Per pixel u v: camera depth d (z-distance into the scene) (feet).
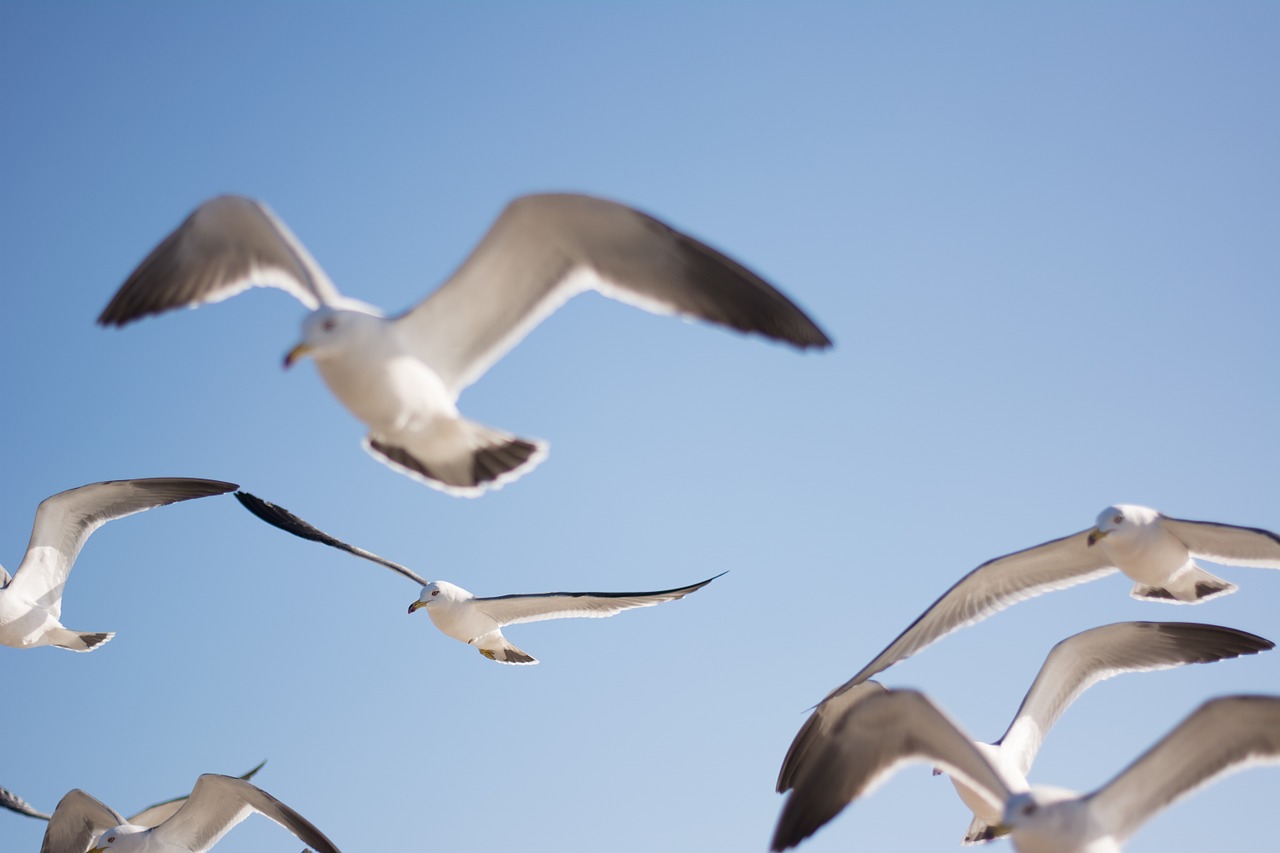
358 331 26.37
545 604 47.44
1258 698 24.72
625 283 26.94
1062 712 36.73
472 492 28.17
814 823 29.71
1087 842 25.77
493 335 27.66
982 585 39.68
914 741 29.17
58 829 47.55
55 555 49.03
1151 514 39.45
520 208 26.08
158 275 29.91
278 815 41.78
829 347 25.18
